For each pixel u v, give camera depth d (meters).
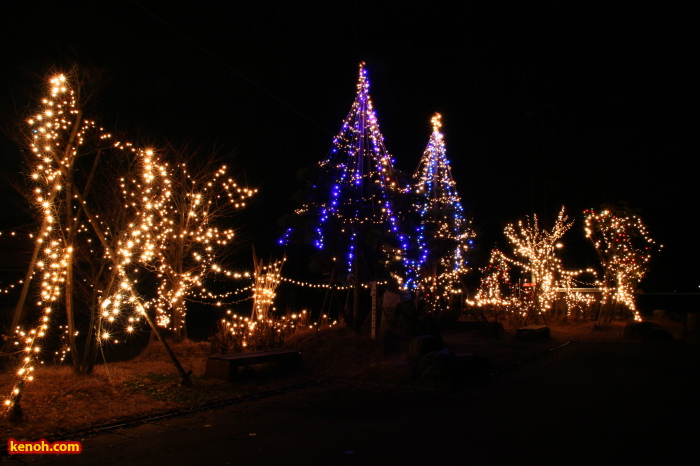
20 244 13.52
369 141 14.81
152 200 11.91
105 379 9.38
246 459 6.07
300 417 8.02
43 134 9.23
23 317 11.66
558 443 6.80
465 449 6.54
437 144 18.38
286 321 14.57
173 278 13.31
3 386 8.57
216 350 12.44
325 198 13.88
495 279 22.59
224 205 14.39
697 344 17.64
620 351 16.00
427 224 15.45
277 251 19.84
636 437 7.07
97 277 10.00
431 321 13.95
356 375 11.06
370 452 6.39
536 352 15.26
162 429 7.21
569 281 24.14
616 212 23.45
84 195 9.80
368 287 14.70
